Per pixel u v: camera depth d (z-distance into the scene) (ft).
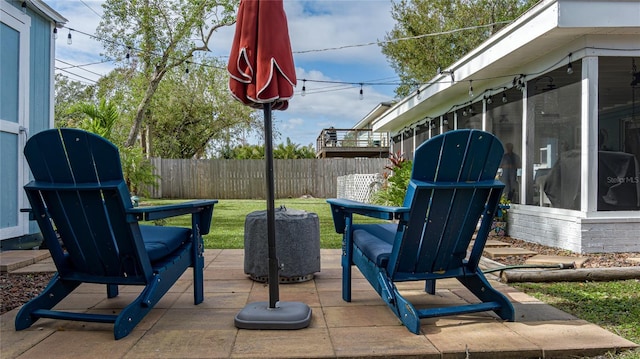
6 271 11.84
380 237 9.03
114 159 6.63
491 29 50.57
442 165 7.05
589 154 14.60
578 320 7.82
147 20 37.45
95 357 6.12
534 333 7.11
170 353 6.27
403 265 7.73
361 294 9.61
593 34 14.55
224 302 8.92
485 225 7.80
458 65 21.52
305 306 7.97
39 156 6.79
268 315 7.41
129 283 7.48
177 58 39.29
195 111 65.05
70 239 7.29
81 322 7.66
